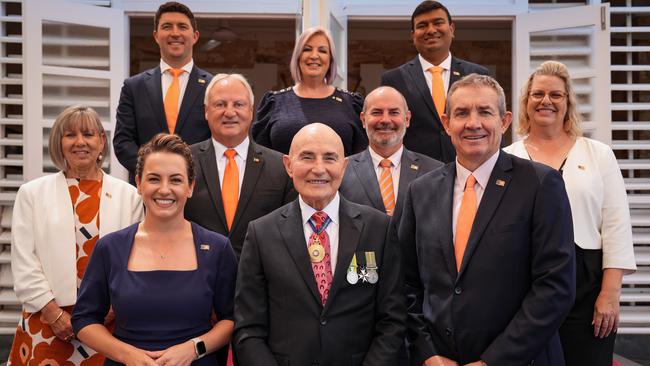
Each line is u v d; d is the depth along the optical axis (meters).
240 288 2.44
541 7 5.58
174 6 3.78
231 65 8.46
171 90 3.76
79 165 2.96
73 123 2.95
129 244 2.51
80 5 5.08
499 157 2.38
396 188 3.17
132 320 2.42
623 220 2.88
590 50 5.11
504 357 2.18
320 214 2.48
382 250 2.46
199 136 3.71
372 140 3.21
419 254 2.43
